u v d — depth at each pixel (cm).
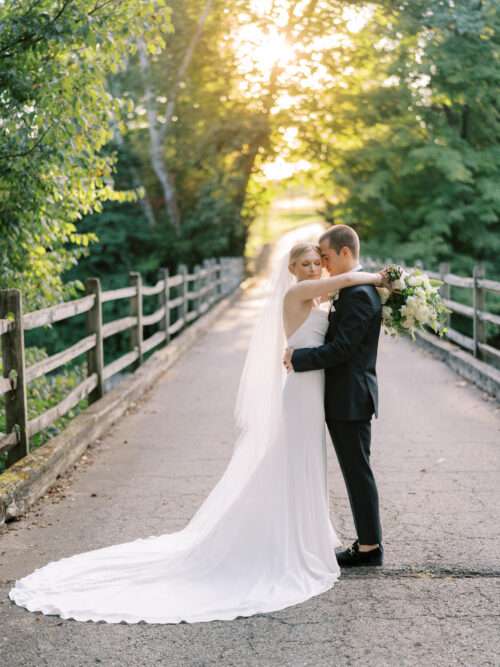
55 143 777
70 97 772
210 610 403
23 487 575
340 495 600
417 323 453
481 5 2197
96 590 430
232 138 2958
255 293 2859
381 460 696
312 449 451
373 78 2914
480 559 466
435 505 570
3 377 621
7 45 764
